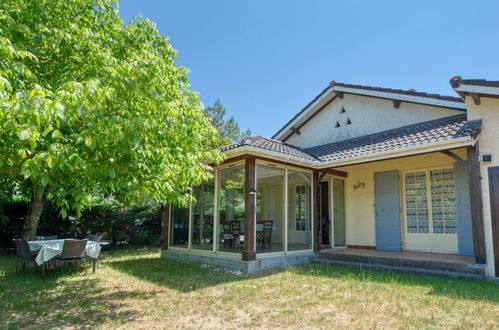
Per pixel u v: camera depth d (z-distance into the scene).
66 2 5.58
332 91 11.92
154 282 7.03
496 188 6.65
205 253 9.56
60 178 3.97
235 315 4.71
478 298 5.28
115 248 14.17
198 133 6.06
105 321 4.51
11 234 12.23
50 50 5.43
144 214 15.16
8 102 2.80
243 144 8.00
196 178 5.72
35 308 5.11
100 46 5.95
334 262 8.88
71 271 8.28
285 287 6.32
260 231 9.27
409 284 6.35
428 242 9.23
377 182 10.23
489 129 6.88
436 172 9.29
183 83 7.08
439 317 4.44
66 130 4.10
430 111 9.70
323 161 9.58
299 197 10.09
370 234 10.34
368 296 5.57
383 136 9.98
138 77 4.00
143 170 4.51
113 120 3.39
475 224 6.68
